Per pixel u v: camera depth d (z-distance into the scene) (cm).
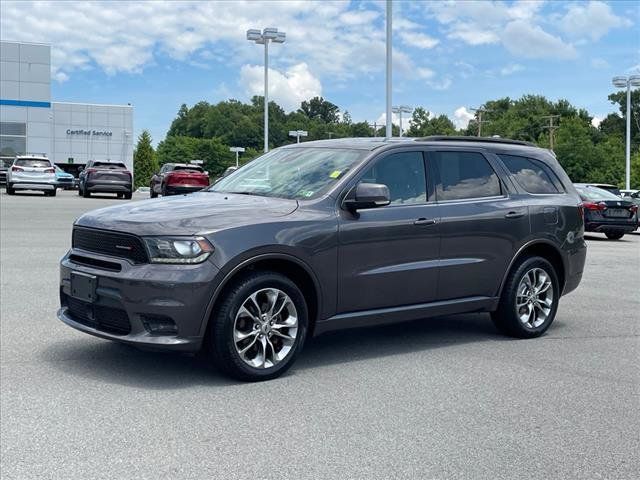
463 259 659
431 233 633
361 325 602
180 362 584
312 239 558
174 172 3316
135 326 511
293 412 471
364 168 611
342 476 374
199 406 479
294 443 418
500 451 414
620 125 14538
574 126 11625
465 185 678
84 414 459
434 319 800
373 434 435
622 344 692
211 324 521
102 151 5938
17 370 552
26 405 473
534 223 714
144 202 601
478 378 561
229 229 525
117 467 380
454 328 752
